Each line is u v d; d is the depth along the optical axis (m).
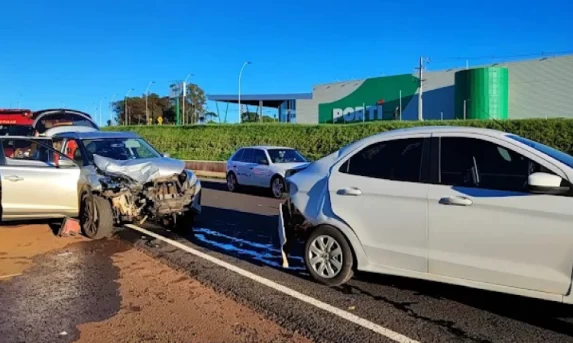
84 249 7.72
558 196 4.33
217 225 9.89
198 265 6.77
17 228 9.34
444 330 4.50
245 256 7.26
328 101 67.06
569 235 4.24
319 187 5.84
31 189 8.41
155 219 9.94
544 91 47.72
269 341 4.32
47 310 5.10
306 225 5.92
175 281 6.05
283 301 5.29
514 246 4.51
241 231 9.23
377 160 5.51
